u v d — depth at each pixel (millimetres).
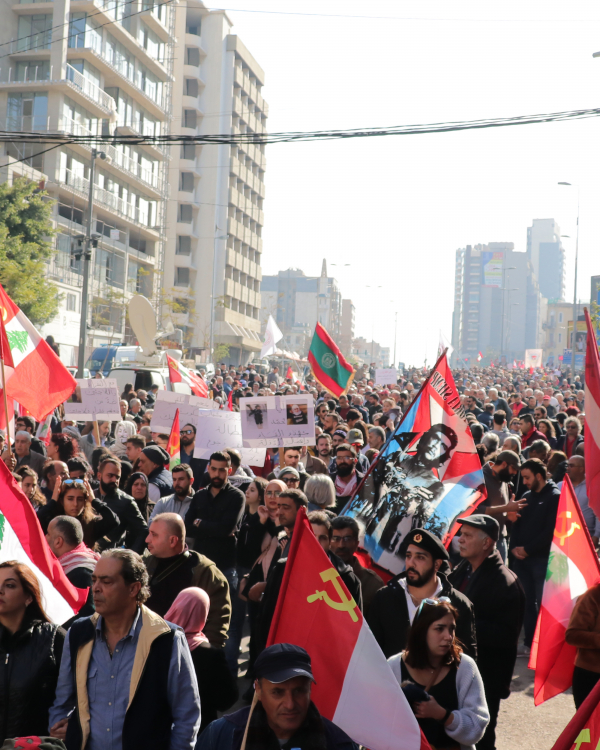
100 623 3945
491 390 25719
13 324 9383
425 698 3852
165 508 8336
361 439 12008
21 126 49000
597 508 6117
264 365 63969
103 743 3781
